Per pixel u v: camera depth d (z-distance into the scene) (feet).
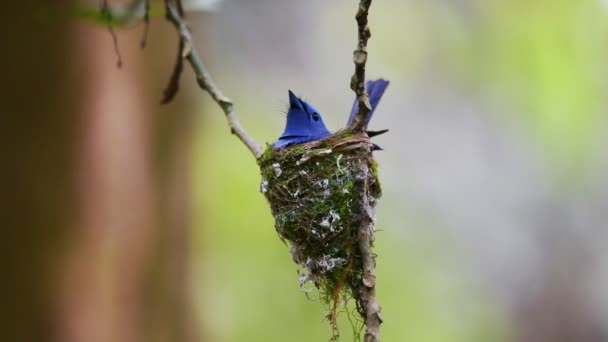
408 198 57.00
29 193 28.43
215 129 48.42
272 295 43.50
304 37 56.13
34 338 28.53
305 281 15.16
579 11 50.75
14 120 28.19
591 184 55.98
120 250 30.35
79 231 29.30
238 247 43.80
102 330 29.58
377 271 52.49
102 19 19.21
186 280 33.58
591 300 58.08
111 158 30.32
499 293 56.85
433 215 56.39
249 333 42.78
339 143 15.53
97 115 29.81
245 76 54.44
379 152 57.47
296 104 17.94
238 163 47.26
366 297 13.30
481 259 56.70
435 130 57.36
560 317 57.77
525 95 53.83
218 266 43.27
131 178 30.96
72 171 29.19
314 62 56.34
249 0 54.80
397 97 57.00
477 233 57.16
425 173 57.47
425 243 55.93
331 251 14.99
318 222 15.06
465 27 53.72
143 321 31.19
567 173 55.83
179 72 17.60
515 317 57.00
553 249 58.08
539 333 57.47
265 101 54.24
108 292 29.91
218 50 53.67
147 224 31.45
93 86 29.58
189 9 20.08
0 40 27.63
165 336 32.07
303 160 15.48
